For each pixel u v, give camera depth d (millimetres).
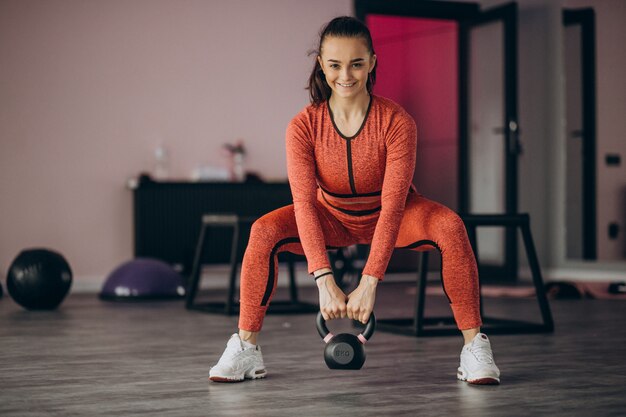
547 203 7078
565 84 6926
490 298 5383
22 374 2488
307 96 6895
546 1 7090
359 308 2100
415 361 2709
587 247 6738
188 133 6527
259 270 2281
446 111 7867
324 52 2133
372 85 2275
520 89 7340
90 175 6250
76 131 6223
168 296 5320
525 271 7277
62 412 1942
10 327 3822
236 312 4352
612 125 6562
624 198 6512
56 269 4645
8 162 6059
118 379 2389
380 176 2279
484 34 7238
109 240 6289
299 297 5551
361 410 1949
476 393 2158
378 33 8578
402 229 2373
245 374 2355
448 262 2281
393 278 7223
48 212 6152
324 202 2395
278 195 6418
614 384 2301
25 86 6098
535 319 4141
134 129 6375
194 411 1942
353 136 2236
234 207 6309
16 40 6078
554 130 7023
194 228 6219
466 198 7434
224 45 6645
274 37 6793
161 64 6457
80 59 6234
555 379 2377
